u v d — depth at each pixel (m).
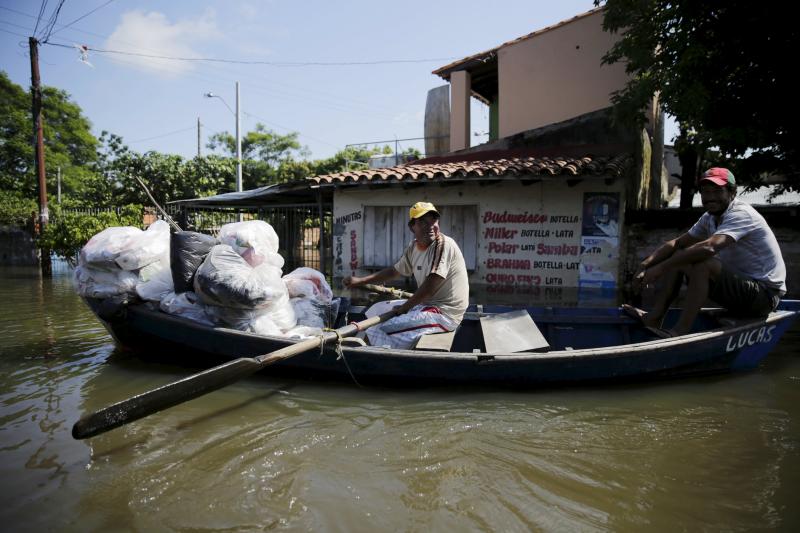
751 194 15.27
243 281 4.34
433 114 14.59
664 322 5.15
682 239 4.81
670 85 7.27
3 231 16.36
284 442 3.20
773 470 2.85
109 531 2.34
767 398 3.97
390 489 2.67
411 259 4.73
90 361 4.94
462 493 2.63
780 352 5.24
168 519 2.42
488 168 8.53
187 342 4.54
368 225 10.25
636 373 4.16
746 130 6.76
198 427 3.43
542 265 9.20
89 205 20.84
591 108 11.59
